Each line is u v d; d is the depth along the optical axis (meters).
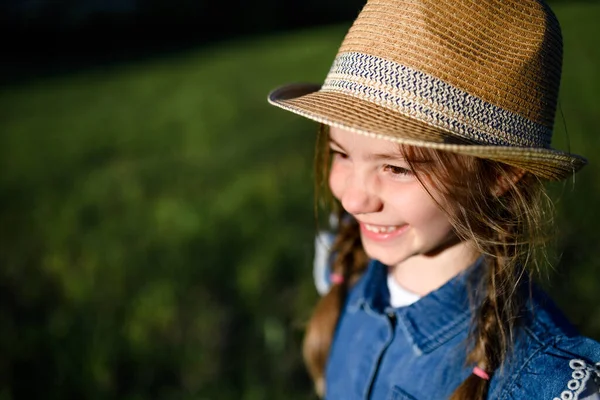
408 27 1.28
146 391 2.81
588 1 12.54
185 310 3.20
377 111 1.27
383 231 1.45
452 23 1.26
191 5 27.39
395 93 1.28
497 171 1.35
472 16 1.26
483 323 1.41
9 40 25.44
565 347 1.35
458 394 1.38
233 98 9.33
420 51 1.27
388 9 1.33
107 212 4.90
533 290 1.53
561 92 6.02
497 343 1.40
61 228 4.62
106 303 3.36
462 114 1.26
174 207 4.69
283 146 5.99
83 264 3.85
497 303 1.42
